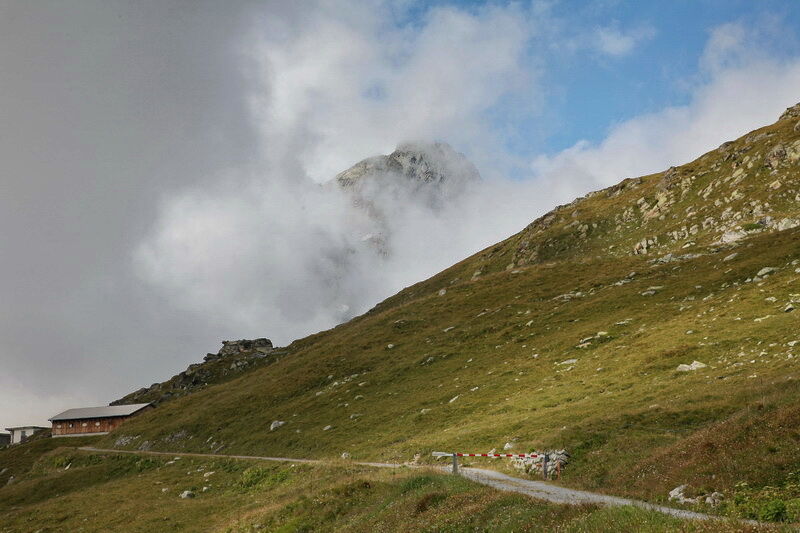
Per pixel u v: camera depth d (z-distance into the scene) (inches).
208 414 4136.3
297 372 4259.4
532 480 1318.9
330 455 2524.6
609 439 1439.5
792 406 1012.5
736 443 965.2
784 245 3223.4
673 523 605.6
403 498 1298.0
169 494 2751.0
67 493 3440.0
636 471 1091.9
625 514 667.4
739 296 2586.1
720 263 3395.7
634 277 3831.2
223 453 3346.5
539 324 3462.1
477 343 3563.0
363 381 3523.6
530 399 2260.1
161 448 3951.8
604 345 2659.9
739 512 706.8
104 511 2593.5
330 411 3230.8
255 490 2422.5
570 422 1775.3
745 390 1488.7
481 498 1015.6
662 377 1967.3
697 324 2407.7
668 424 1438.2
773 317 2153.1
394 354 3917.3
